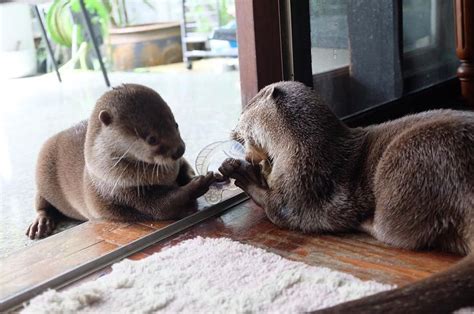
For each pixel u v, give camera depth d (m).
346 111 1.30
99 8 2.58
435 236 0.83
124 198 0.99
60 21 2.53
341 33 1.25
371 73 1.33
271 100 0.94
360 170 0.90
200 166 1.14
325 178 0.90
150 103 0.96
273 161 0.95
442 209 0.82
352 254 0.86
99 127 0.97
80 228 0.99
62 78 2.49
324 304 0.74
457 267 0.71
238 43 1.13
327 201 0.90
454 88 1.56
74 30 2.54
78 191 1.05
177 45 2.76
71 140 1.09
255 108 0.96
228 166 0.96
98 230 0.98
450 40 1.56
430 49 1.49
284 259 0.84
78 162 1.06
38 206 1.14
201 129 1.53
